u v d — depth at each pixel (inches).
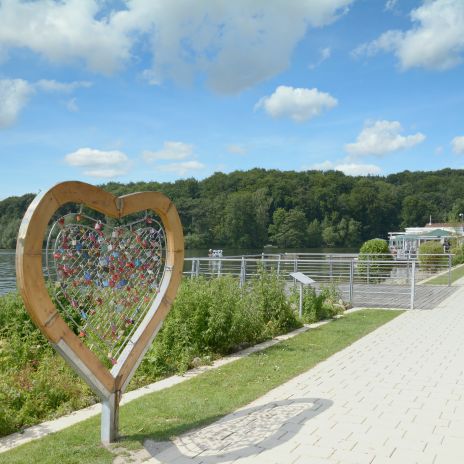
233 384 228.7
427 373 244.7
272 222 3422.7
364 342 320.2
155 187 3762.3
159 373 247.8
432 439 162.6
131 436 166.2
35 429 177.5
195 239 3125.0
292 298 417.4
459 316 418.6
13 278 860.0
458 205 3307.1
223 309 297.9
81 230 153.5
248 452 153.4
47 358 245.4
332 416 184.4
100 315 162.9
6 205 2100.1
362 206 3629.4
